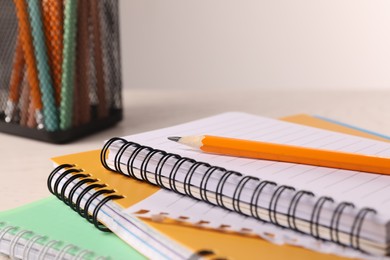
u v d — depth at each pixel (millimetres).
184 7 2002
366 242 454
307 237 488
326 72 2025
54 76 908
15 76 939
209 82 2061
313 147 643
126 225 552
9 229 587
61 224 604
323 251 463
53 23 888
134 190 600
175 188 578
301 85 2039
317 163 579
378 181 538
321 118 919
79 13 914
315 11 1979
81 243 558
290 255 464
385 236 446
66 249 537
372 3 1952
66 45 887
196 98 1199
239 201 525
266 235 488
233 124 735
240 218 527
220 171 557
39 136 927
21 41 909
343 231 463
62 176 647
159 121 1034
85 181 623
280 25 2000
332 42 1999
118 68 1024
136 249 533
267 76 2043
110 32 1003
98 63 969
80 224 604
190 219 519
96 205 583
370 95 1186
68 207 650
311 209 481
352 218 459
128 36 2021
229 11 1999
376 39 1979
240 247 477
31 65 900
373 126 965
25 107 945
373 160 555
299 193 496
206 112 1087
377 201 486
